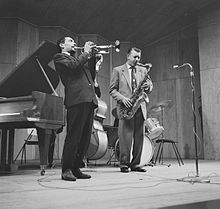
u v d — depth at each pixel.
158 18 9.88
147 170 4.40
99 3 8.74
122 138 4.18
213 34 9.22
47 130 3.72
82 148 3.12
